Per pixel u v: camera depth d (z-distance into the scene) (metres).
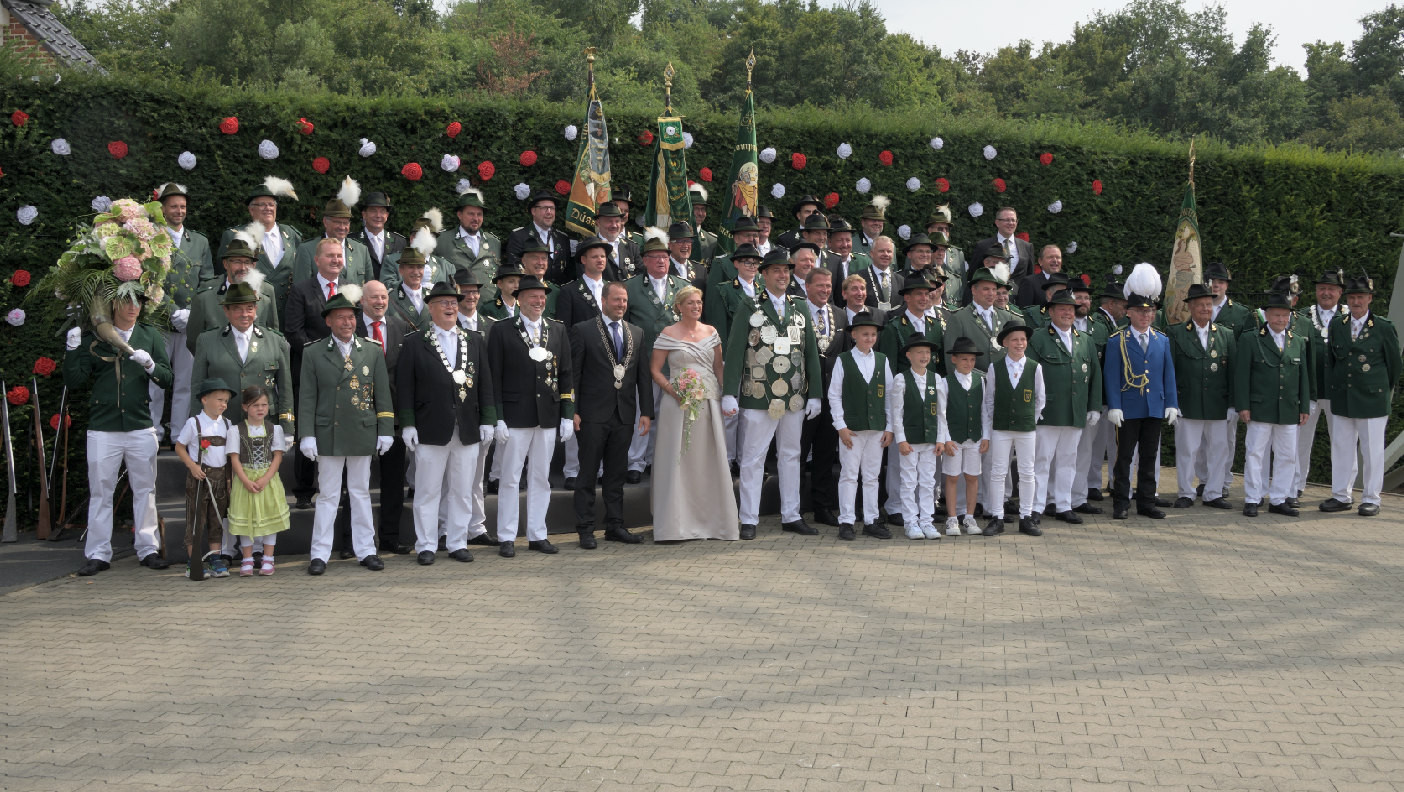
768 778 4.77
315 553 8.41
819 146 12.73
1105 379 10.61
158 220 8.88
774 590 7.85
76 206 10.14
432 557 8.66
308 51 34.09
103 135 10.19
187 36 33.88
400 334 9.20
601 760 4.96
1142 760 4.99
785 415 9.63
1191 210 12.86
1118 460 10.60
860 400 9.44
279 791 4.67
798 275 10.48
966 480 9.85
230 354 8.41
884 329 10.16
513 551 8.91
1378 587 8.05
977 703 5.69
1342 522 10.39
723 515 9.45
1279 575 8.37
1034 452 10.03
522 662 6.31
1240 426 13.83
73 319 8.88
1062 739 5.22
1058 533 9.85
